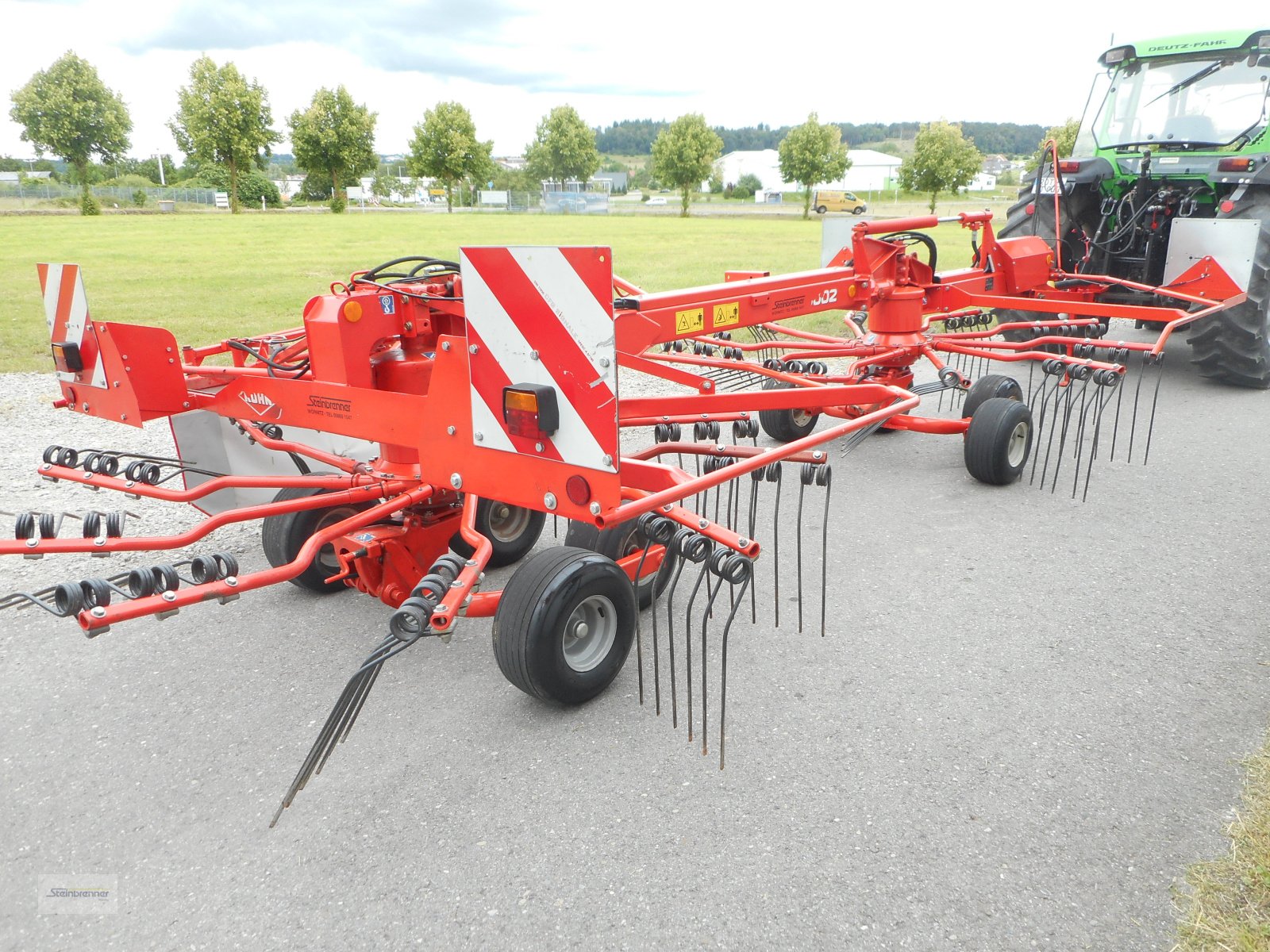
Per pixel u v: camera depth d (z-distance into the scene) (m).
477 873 2.24
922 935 2.02
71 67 56.31
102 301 12.66
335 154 58.66
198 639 3.48
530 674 2.78
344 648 3.42
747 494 5.14
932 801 2.47
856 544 4.37
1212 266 6.25
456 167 63.88
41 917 2.12
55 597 2.33
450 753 2.74
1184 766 2.60
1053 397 7.31
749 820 2.41
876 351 5.70
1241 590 3.78
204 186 74.94
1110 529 4.50
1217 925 2.02
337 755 2.73
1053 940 2.00
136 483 3.33
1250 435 6.16
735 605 2.57
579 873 2.23
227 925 2.09
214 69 54.16
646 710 2.97
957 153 52.62
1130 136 8.10
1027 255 6.56
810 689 3.07
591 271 2.34
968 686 3.07
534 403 2.57
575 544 3.64
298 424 3.53
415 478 3.54
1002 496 5.05
